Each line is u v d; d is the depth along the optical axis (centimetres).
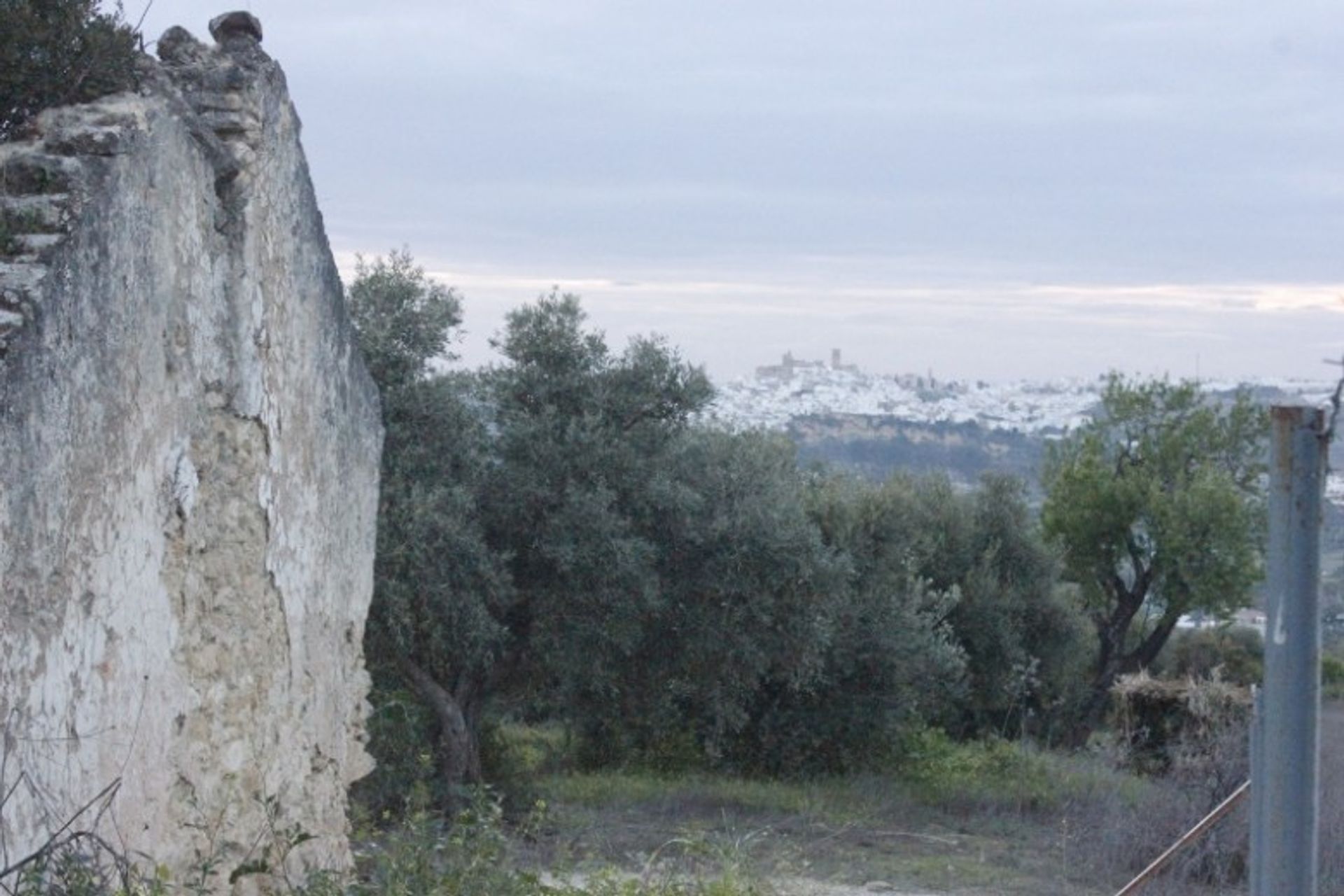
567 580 1545
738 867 961
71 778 575
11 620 536
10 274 555
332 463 849
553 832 1381
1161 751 1842
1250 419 2888
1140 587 2867
